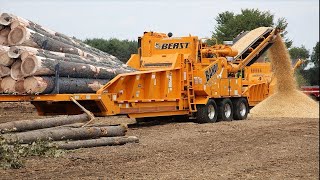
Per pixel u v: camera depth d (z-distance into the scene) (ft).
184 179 35.37
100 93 62.54
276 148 50.85
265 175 37.86
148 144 51.57
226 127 70.18
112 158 42.47
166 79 74.28
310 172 39.27
